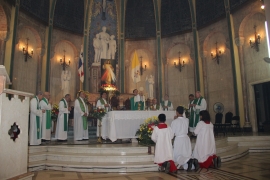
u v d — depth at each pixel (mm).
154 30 16703
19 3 12203
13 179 3729
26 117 4285
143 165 5750
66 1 15367
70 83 15430
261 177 4910
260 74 11609
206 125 6051
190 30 15469
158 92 16000
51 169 5941
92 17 16516
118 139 8188
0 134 3551
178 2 15992
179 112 6113
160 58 16266
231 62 12969
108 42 16203
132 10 16828
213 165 6023
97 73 15445
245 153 7984
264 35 11422
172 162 5547
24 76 12742
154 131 5727
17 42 12172
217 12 13922
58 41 14930
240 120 12445
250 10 11930
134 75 9922
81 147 6633
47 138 8172
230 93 13133
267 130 11742
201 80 14789
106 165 5730
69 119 12047
